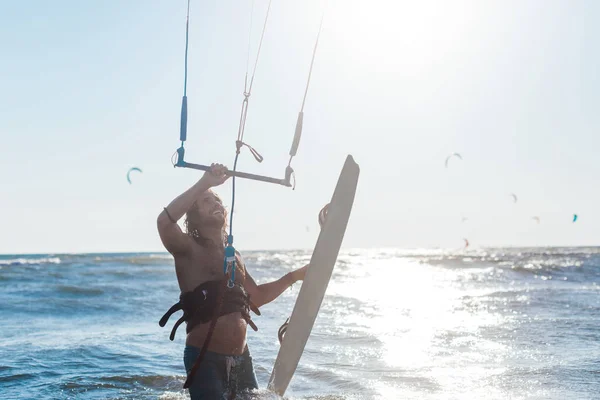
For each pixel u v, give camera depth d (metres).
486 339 7.89
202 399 3.89
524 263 34.16
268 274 24.66
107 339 8.24
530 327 8.81
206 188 4.09
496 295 13.96
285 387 4.42
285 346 4.51
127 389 5.45
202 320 4.01
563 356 6.67
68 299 13.36
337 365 6.32
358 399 4.93
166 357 6.97
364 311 11.23
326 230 4.71
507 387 5.34
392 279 21.58
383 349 7.25
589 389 5.22
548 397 4.98
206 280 4.14
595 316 9.96
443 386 5.39
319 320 9.92
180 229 4.10
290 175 4.34
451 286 17.94
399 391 5.21
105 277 21.67
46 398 5.16
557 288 16.08
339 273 26.36
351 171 4.85
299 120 4.39
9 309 11.91
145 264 34.88
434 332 8.53
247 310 4.24
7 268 29.62
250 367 4.39
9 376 5.95
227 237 4.36
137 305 12.59
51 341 8.09
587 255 50.72
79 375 5.99
